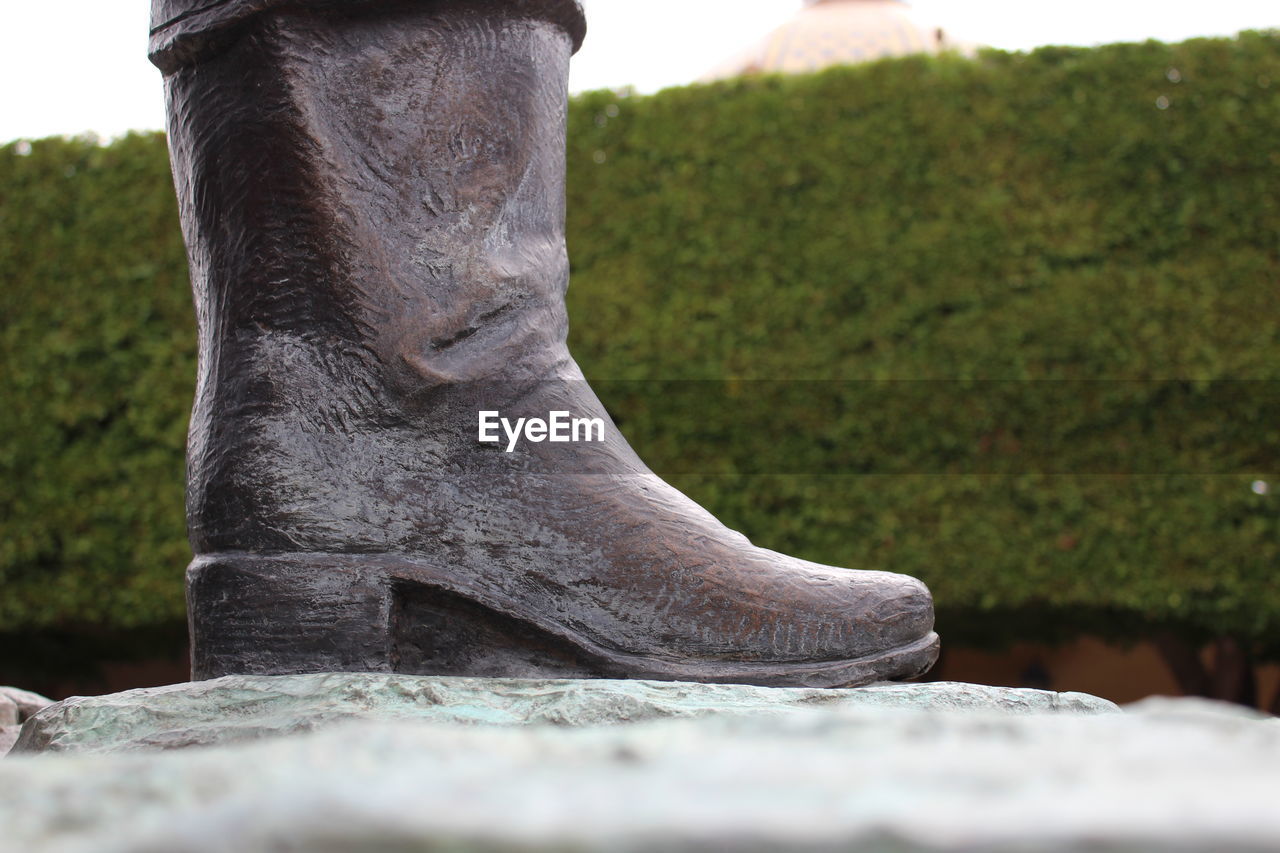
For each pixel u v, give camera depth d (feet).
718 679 3.89
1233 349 10.23
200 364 4.12
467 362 3.96
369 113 3.98
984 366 10.45
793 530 10.55
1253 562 10.21
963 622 11.09
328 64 3.98
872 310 10.57
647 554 3.92
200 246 4.08
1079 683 14.35
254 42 3.98
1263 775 2.11
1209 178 10.32
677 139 10.88
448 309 3.97
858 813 1.73
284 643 3.88
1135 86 10.44
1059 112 10.52
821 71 10.85
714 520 4.03
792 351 10.61
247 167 3.99
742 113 10.85
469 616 3.92
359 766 2.32
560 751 2.48
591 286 10.85
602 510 3.93
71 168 11.37
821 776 2.11
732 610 3.91
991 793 1.94
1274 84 10.28
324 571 3.89
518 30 4.07
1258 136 10.27
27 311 11.29
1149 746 2.50
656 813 1.74
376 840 1.57
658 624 3.90
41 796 2.12
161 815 1.86
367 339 3.95
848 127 10.73
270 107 3.97
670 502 3.99
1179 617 10.41
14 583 11.31
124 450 11.22
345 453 3.95
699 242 10.78
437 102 4.00
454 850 1.54
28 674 12.12
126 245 11.25
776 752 2.45
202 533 4.00
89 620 11.23
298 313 3.98
